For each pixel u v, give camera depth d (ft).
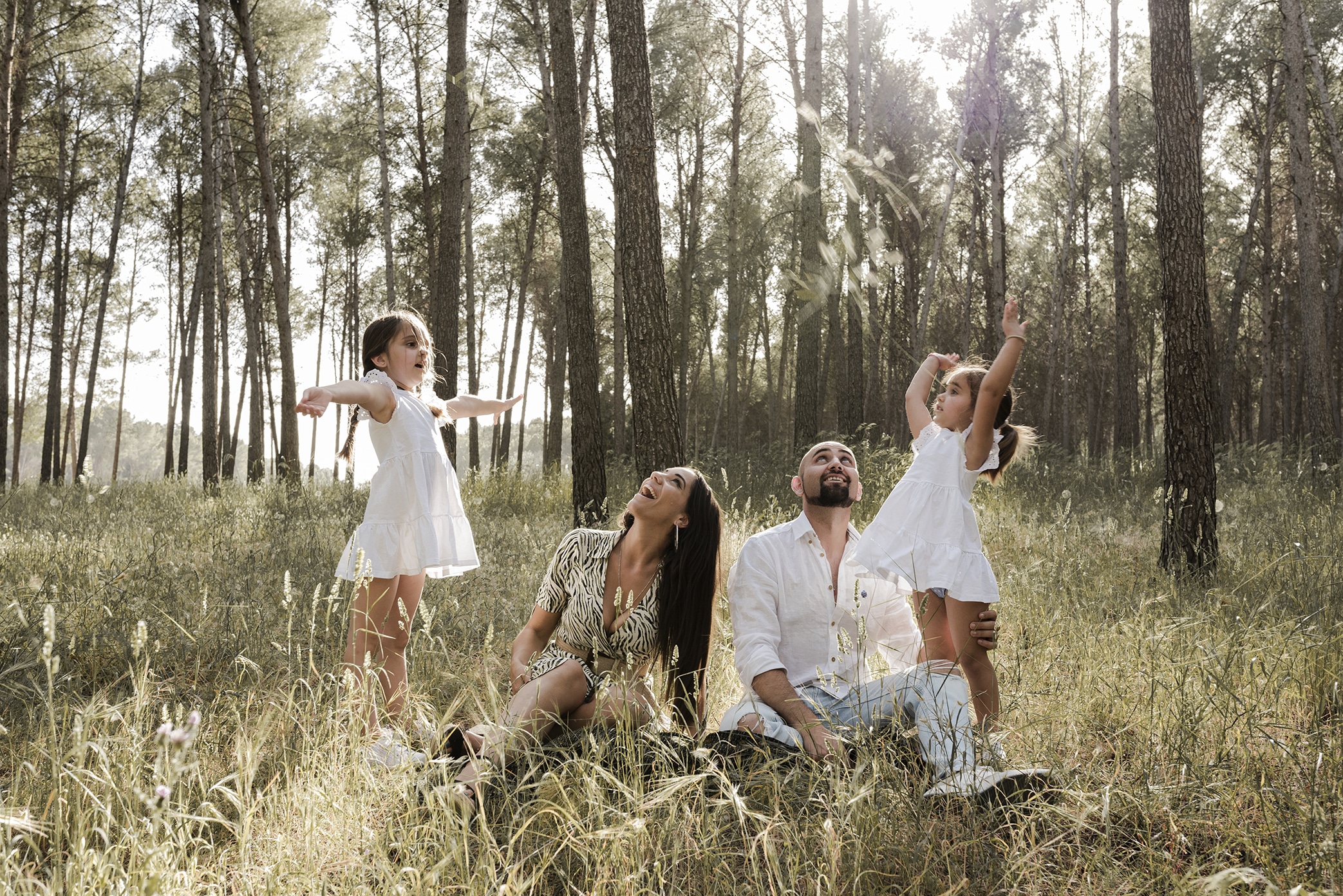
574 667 9.71
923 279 93.56
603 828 6.92
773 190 72.13
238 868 7.03
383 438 11.50
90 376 83.30
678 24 56.18
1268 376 83.76
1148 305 101.14
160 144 78.38
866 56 62.69
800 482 10.74
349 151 73.15
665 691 10.18
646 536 10.16
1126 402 65.98
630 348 22.25
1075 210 86.48
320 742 8.90
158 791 5.43
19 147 75.77
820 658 10.59
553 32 27.50
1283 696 10.96
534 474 41.50
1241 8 70.18
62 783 7.49
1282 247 88.63
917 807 8.02
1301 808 7.81
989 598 9.87
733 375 65.10
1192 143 20.59
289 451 50.37
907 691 9.63
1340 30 68.03
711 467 36.42
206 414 55.11
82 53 71.31
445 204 40.14
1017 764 9.27
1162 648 12.36
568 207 27.35
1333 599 15.47
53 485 47.67
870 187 45.03
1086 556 21.29
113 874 6.24
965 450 10.60
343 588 14.38
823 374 108.06
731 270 61.36
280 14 65.77
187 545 23.52
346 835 7.38
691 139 75.82
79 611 13.57
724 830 8.05
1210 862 7.44
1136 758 9.30
